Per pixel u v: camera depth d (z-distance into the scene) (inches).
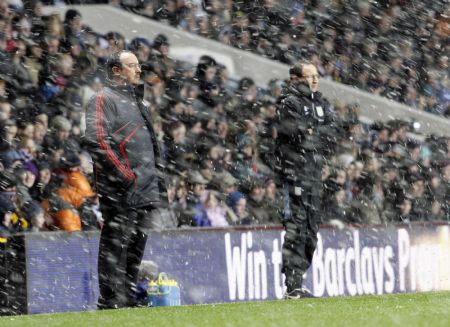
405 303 788.6
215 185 1254.9
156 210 962.7
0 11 1261.1
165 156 1277.1
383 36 1811.0
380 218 1405.0
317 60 1692.9
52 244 906.7
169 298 963.3
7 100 1200.8
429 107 1854.1
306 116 928.9
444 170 1632.6
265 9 1656.0
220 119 1381.6
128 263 861.2
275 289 1074.7
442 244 1240.8
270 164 1337.4
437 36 1899.6
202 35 1578.5
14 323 664.4
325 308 735.7
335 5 1745.8
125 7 1499.8
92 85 1285.7
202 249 1009.5
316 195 938.1
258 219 1267.2
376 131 1592.0
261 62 1561.3
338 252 1121.4
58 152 1075.9
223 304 807.7
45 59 1258.0
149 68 1385.3
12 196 1000.9
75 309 919.0
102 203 841.5
